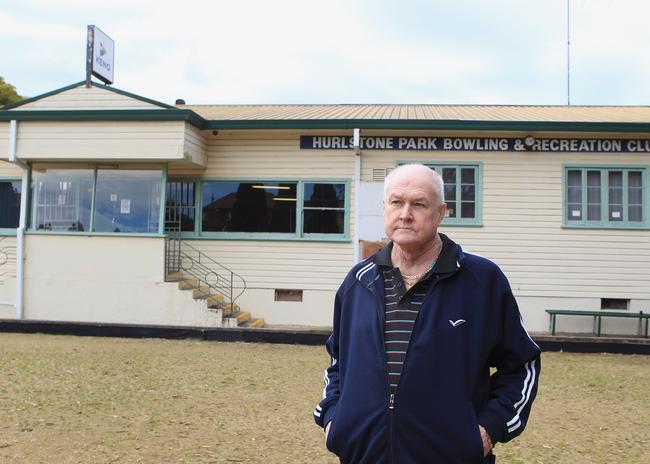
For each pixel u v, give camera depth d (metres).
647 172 13.23
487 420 2.53
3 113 12.98
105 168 13.34
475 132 13.45
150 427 5.82
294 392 7.34
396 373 2.52
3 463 4.78
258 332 11.28
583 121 13.05
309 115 15.02
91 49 13.36
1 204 14.45
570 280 13.28
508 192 13.41
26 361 8.73
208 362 9.11
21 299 13.05
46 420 5.93
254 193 13.92
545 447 5.50
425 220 2.65
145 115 12.62
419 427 2.45
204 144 13.92
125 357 9.33
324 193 13.74
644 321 13.15
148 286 12.76
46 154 12.98
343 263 13.62
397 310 2.61
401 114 15.31
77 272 12.99
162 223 12.98
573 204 13.38
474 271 2.63
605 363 9.65
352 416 2.56
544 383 8.09
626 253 13.23
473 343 2.55
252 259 13.82
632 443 5.64
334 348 2.98
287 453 5.19
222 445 5.36
